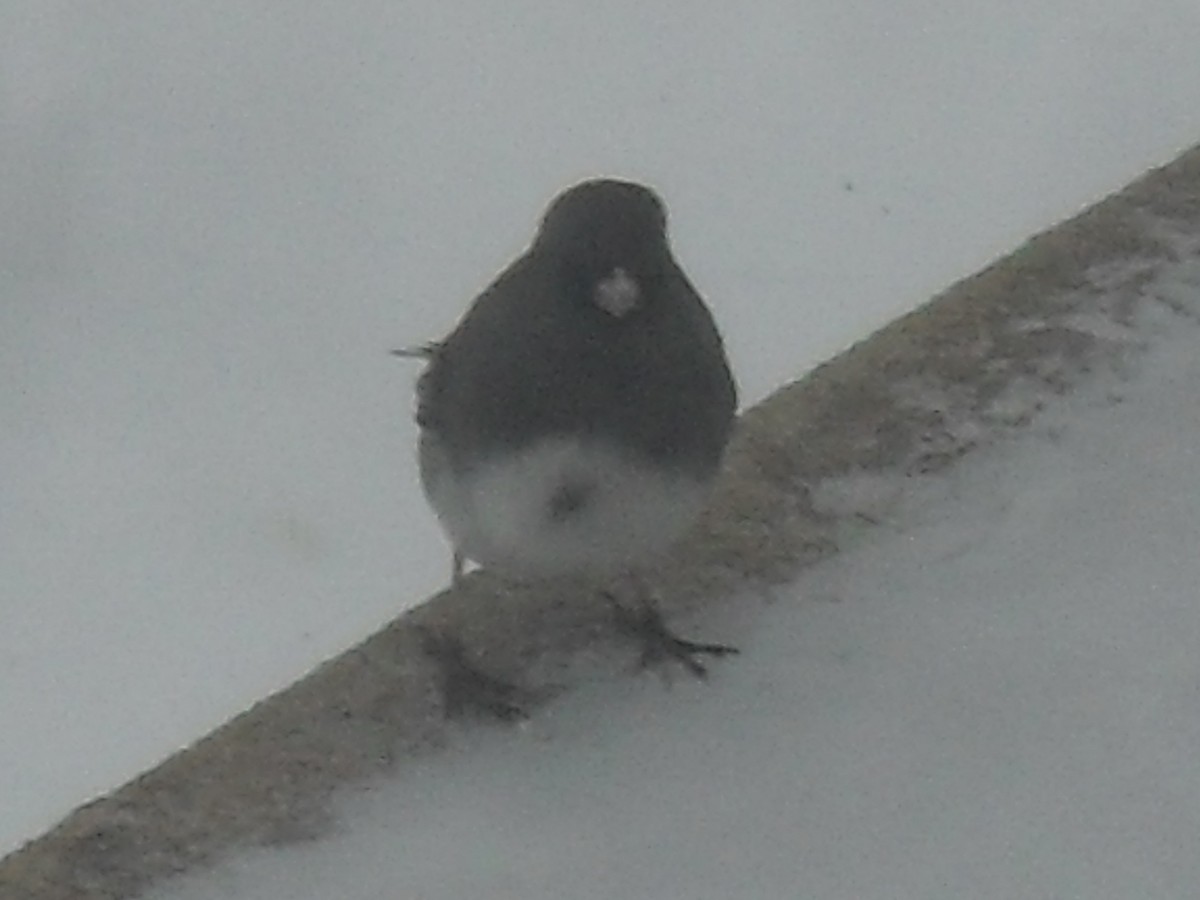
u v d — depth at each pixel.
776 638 4.14
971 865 3.41
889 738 3.76
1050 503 4.35
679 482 4.07
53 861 3.83
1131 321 4.89
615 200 3.95
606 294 3.90
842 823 3.56
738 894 3.46
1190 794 3.46
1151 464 4.40
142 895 3.73
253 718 4.17
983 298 5.06
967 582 4.16
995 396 4.73
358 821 3.84
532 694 4.12
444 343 4.29
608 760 3.88
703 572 4.35
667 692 4.05
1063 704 3.73
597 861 3.60
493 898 3.55
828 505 4.50
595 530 4.10
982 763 3.63
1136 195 5.33
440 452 4.20
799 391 4.90
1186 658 3.79
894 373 4.88
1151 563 4.09
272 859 3.76
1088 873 3.34
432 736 4.04
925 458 4.59
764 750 3.81
